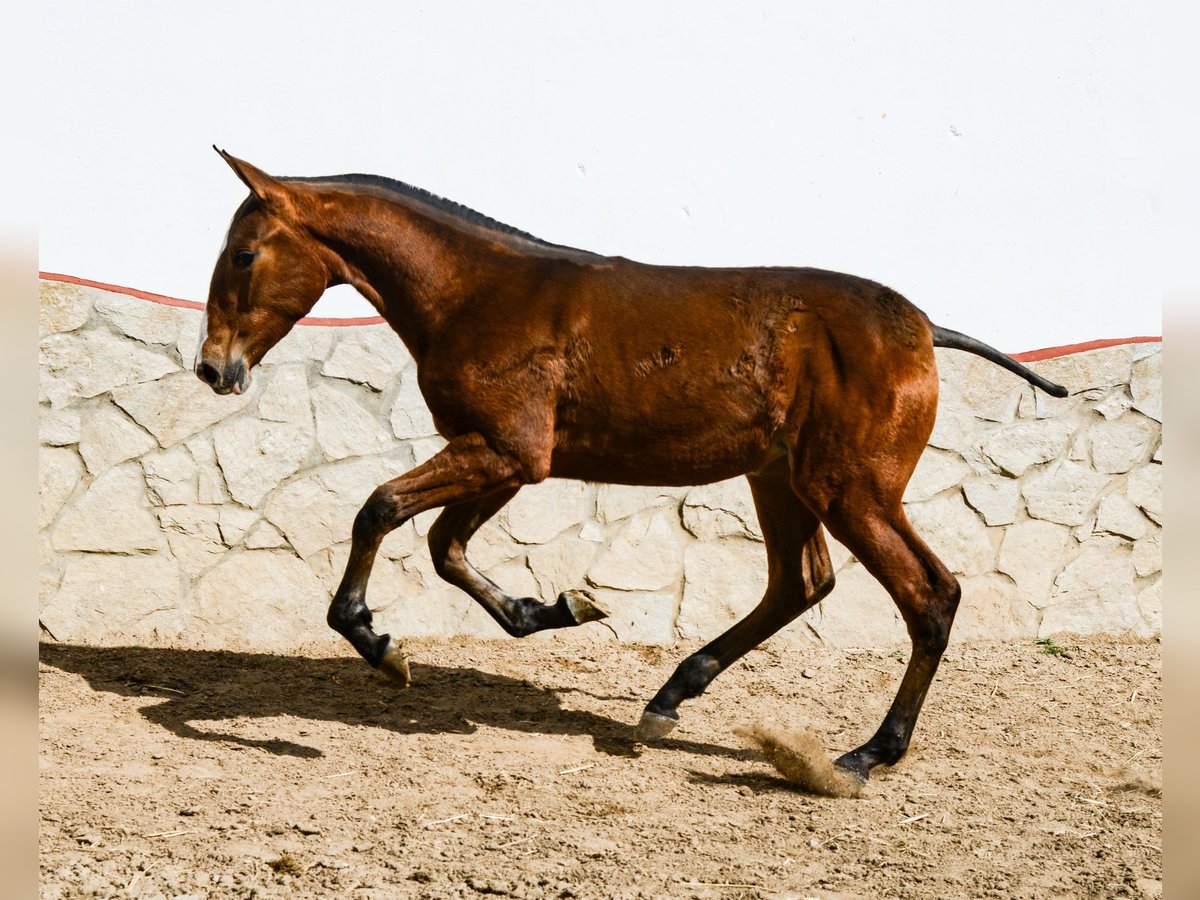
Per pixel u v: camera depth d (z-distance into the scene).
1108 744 4.85
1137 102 6.18
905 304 4.31
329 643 5.64
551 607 4.53
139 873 3.16
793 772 4.12
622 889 3.21
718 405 4.25
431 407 4.34
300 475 5.62
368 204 4.38
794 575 4.64
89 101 5.42
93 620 5.42
